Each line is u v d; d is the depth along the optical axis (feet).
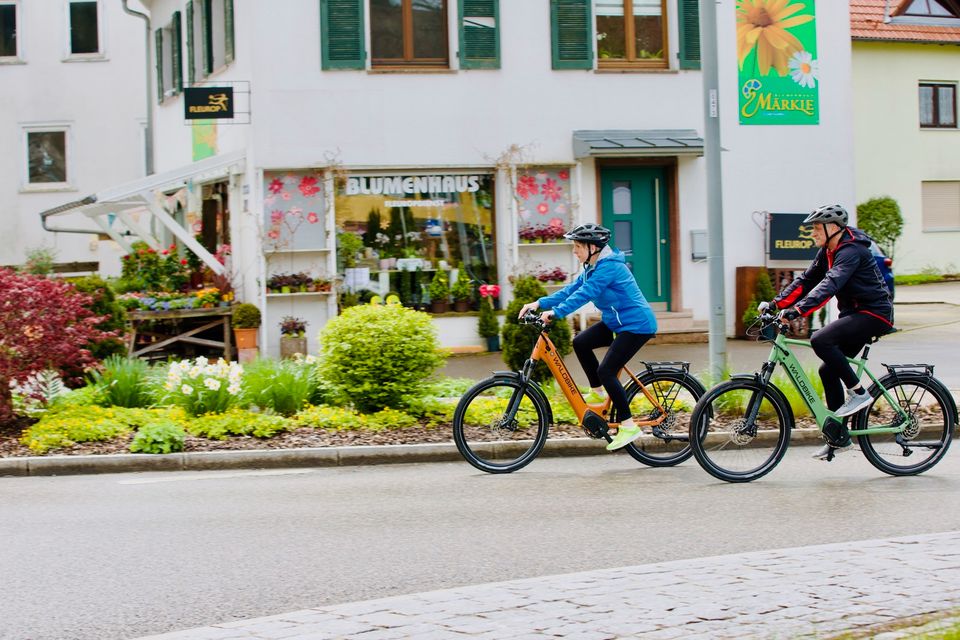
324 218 60.70
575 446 35.32
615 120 64.18
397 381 37.42
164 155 81.71
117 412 37.50
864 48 105.19
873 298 29.91
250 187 60.75
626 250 65.16
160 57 81.30
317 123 60.64
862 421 30.63
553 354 32.19
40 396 36.86
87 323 37.70
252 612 18.74
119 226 98.58
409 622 16.78
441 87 61.98
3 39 101.96
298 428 36.47
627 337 31.40
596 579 19.26
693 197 65.31
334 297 60.39
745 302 65.36
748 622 16.25
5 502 28.73
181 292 65.72
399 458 34.53
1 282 35.99
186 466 33.88
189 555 22.67
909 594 17.63
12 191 101.60
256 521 25.94
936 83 108.37
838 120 67.56
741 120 65.98
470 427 34.65
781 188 66.80
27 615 18.62
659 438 32.48
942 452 31.17
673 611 16.93
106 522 25.99
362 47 60.90
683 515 26.04
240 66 62.13
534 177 63.10
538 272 63.00
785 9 66.39
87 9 101.50
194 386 37.76
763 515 25.94
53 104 101.60
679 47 64.80
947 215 109.09
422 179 62.13
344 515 26.55
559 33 63.16
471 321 62.44
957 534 22.72
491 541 23.62
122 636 17.53
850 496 28.12
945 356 54.85
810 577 18.94
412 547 23.17
